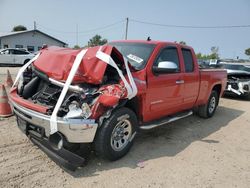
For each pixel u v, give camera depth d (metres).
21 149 4.09
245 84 10.64
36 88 4.21
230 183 3.63
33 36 37.34
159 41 4.93
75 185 3.24
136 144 4.71
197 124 6.45
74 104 3.40
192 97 5.73
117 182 3.38
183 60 5.30
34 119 3.50
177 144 4.89
